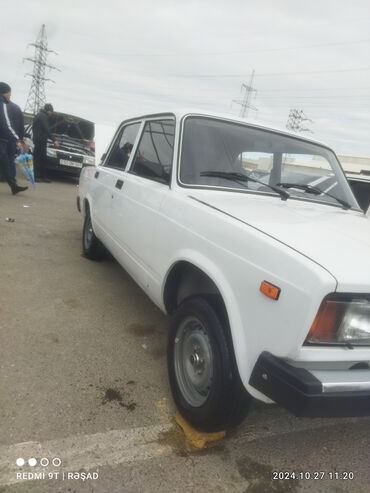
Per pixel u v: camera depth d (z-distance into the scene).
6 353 3.04
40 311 3.79
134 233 3.40
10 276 4.50
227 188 3.04
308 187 3.41
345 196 3.59
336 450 2.57
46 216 7.61
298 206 3.03
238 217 2.41
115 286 4.62
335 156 3.87
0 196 8.66
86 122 13.49
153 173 3.37
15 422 2.38
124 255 3.68
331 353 1.90
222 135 3.27
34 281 4.46
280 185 3.34
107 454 2.26
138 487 2.08
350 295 1.84
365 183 5.77
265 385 1.92
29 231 6.40
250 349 2.03
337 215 2.95
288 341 1.86
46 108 11.41
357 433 2.77
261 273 2.01
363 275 1.87
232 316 2.13
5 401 2.53
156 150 3.48
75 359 3.10
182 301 2.67
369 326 1.92
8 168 8.60
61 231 6.70
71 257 5.45
